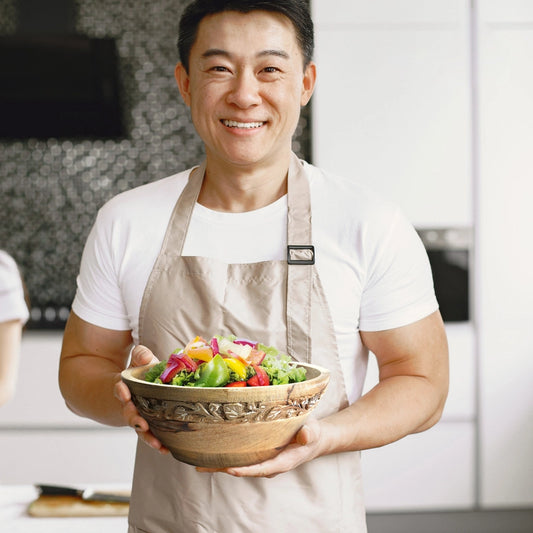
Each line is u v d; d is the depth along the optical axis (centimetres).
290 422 90
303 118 299
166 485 118
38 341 292
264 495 115
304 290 117
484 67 289
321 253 118
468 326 296
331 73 290
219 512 115
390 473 296
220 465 92
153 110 299
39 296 302
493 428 296
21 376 292
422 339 119
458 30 289
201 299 118
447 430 296
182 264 119
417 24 289
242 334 117
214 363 89
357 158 292
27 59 288
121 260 123
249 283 118
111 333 127
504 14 288
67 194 302
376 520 298
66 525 142
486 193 293
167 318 118
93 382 121
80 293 128
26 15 290
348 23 288
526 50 289
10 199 301
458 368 295
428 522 299
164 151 301
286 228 120
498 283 295
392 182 293
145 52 295
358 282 118
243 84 109
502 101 290
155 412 90
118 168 301
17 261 302
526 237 294
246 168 117
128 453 294
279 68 110
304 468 116
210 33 110
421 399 116
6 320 185
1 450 293
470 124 292
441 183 293
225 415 87
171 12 294
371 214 118
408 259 119
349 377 120
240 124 111
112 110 296
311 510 116
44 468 294
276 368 92
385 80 290
